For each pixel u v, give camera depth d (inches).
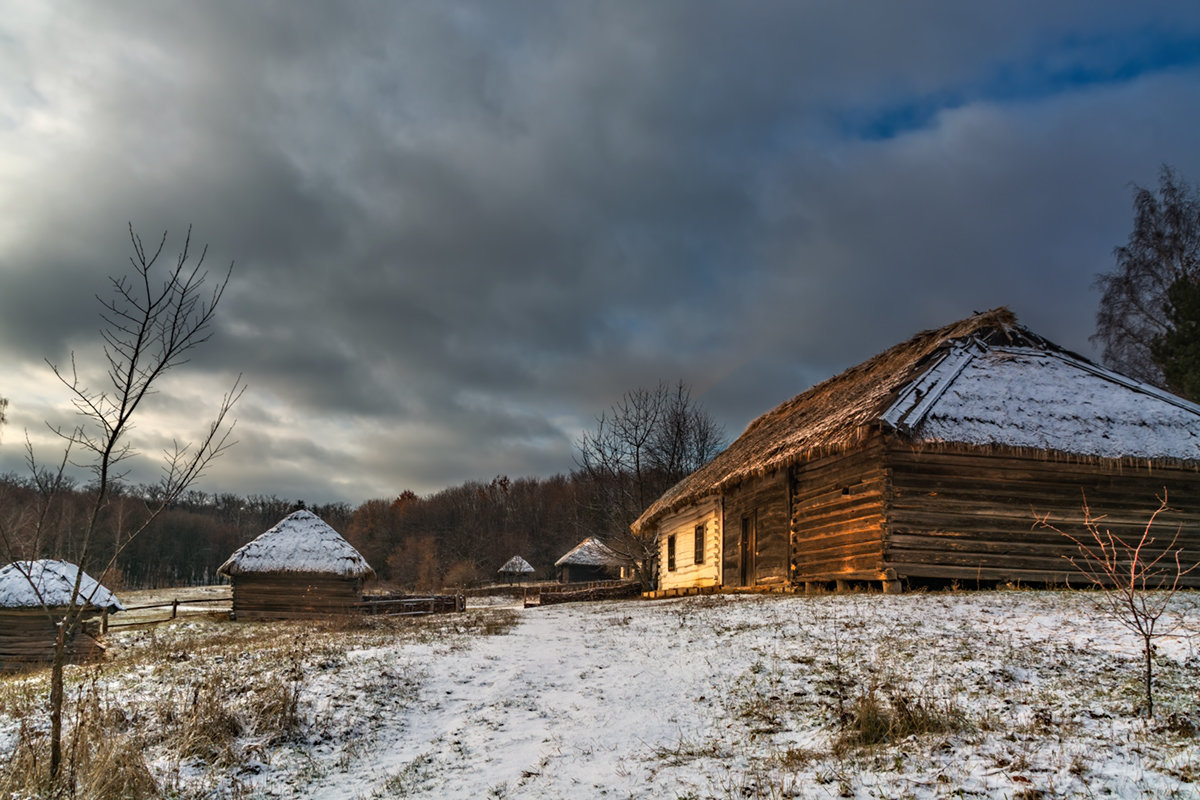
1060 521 600.7
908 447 587.8
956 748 243.6
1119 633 374.9
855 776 231.1
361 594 1173.7
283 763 289.3
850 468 642.2
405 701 371.6
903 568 578.6
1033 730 252.5
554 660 474.6
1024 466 606.2
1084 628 390.3
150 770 274.7
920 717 268.5
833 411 738.8
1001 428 601.0
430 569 2952.8
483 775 271.3
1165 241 1400.1
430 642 552.1
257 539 1169.4
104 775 253.4
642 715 330.0
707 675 380.2
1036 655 342.3
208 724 311.1
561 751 291.7
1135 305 1438.2
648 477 1699.1
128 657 561.0
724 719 311.4
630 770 264.1
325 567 1132.5
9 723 336.8
